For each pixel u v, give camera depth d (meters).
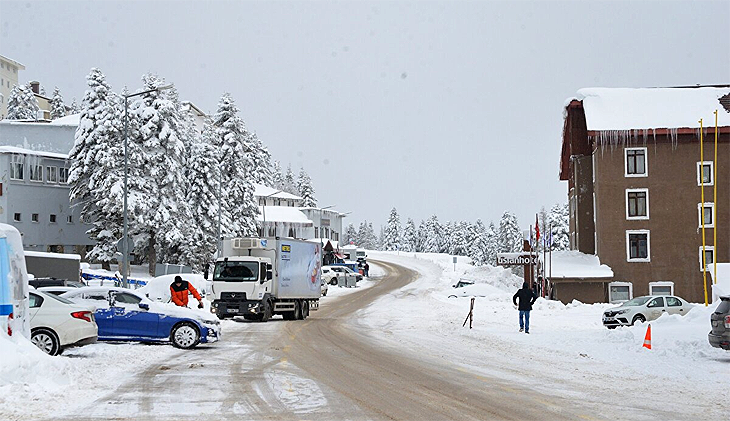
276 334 28.12
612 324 35.19
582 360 19.89
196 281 47.28
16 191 68.56
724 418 11.50
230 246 36.00
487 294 61.16
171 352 21.09
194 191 72.12
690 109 59.75
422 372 17.08
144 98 66.12
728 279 50.94
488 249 177.25
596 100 61.44
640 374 16.94
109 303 22.45
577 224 64.62
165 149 65.62
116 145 63.31
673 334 26.19
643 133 57.91
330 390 14.23
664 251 57.94
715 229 54.88
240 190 80.31
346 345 23.84
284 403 12.74
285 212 113.69
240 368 17.61
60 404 12.33
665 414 11.83
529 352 21.97
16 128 81.06
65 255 51.25
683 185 58.03
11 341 14.84
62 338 18.89
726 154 57.69
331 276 77.25
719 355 20.34
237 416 11.52
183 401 12.87
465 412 11.97
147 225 63.38
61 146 81.19
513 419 11.39
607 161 58.62
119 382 15.10
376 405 12.59
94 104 64.19
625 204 58.34
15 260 15.70
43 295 19.25
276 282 35.78
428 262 121.81
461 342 25.28
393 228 192.25
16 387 13.05
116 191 61.41
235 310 34.50
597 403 12.88
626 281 58.03
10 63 155.00
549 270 58.16
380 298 61.09
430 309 47.28
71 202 69.56
